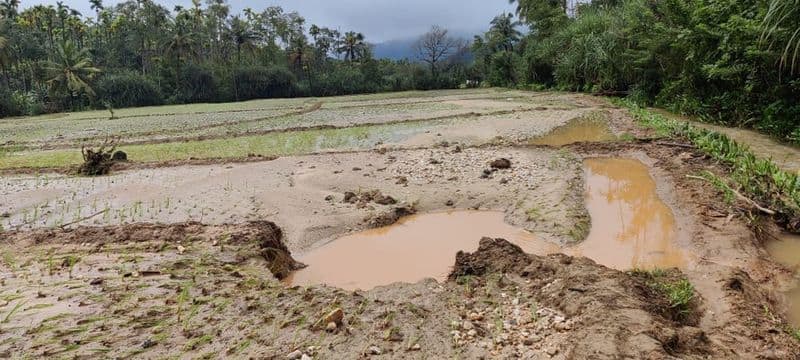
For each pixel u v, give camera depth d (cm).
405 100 4016
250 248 701
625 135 1603
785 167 1031
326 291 556
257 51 7438
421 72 7331
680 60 2033
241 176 1181
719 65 1592
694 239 724
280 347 435
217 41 7438
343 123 2303
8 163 1602
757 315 486
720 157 1089
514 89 5019
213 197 1007
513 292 532
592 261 584
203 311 506
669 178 1040
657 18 2214
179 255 681
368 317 486
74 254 698
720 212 792
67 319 486
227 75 6700
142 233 768
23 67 6103
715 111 1703
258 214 898
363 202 941
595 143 1402
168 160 1485
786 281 589
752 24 1348
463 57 8056
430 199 966
